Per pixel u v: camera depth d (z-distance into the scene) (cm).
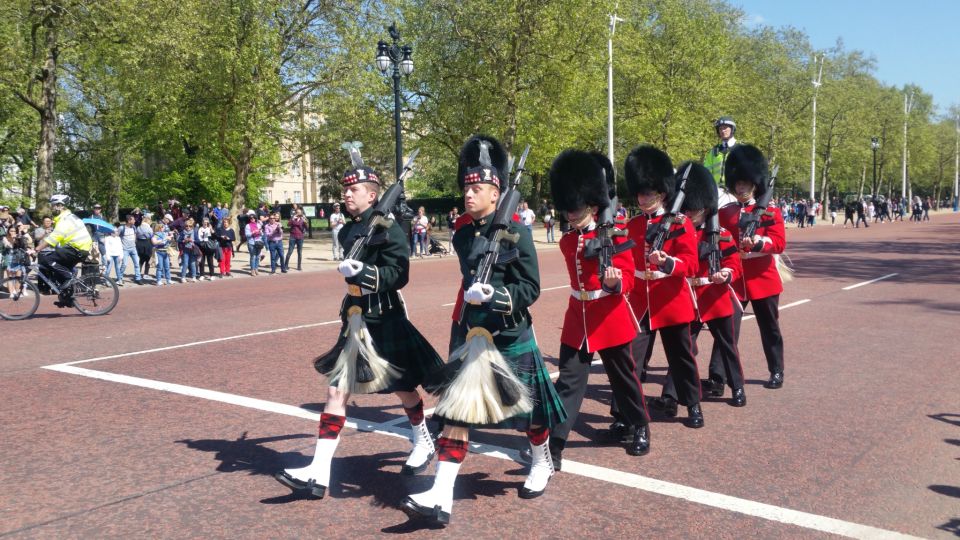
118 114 3062
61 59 2667
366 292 432
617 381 488
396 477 462
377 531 386
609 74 2998
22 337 978
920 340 892
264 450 509
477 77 2831
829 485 443
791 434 540
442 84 2858
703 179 595
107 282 1195
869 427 555
